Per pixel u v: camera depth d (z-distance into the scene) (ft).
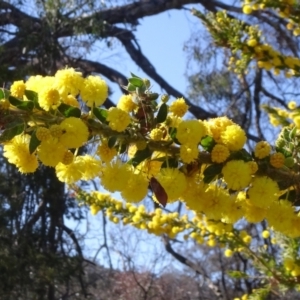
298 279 13.32
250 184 5.82
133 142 5.58
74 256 31.14
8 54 32.19
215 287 36.35
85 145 5.63
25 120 5.19
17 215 29.53
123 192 5.68
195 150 5.53
